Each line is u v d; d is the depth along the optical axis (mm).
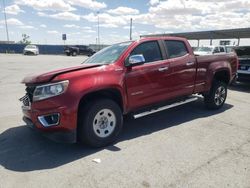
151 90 5254
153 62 5320
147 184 3418
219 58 6840
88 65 4664
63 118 4109
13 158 4223
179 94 5902
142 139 4957
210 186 3354
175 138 4992
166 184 3412
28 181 3531
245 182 3439
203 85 6445
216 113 6727
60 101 4094
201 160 4062
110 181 3506
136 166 3898
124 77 4777
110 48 5570
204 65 6379
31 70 17562
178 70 5719
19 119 6250
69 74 4246
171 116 6457
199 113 6719
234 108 7258
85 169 3836
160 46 5531
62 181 3523
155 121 6078
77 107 4176
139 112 5309
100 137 4539
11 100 8289
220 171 3721
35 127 4352
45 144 4758
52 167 3912
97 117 4484
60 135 4199
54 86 4117
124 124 5875
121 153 4352
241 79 10062
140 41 5223
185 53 6020
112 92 4789
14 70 17531
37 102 4199
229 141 4824
